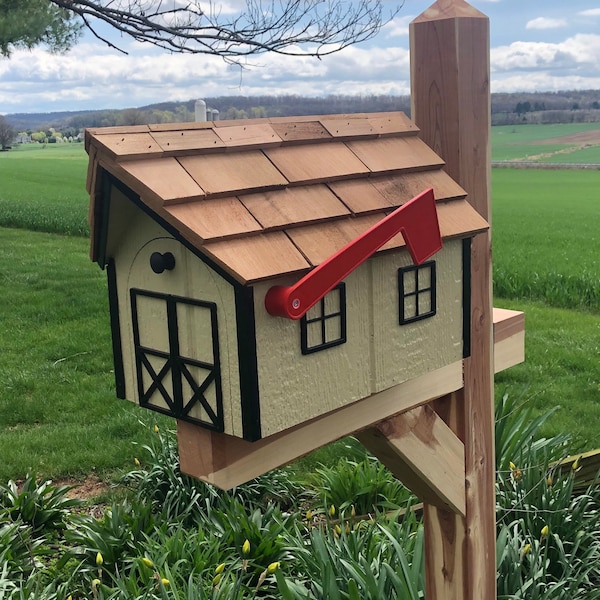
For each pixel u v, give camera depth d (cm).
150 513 367
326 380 141
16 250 1384
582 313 920
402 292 154
